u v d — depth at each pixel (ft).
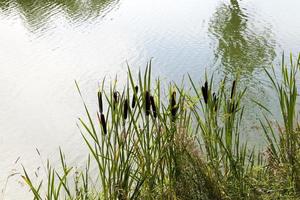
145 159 12.30
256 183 13.30
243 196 12.66
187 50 63.87
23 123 47.83
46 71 63.57
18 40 79.87
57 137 43.24
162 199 12.05
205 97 12.12
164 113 11.93
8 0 111.24
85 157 37.06
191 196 12.52
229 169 13.24
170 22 80.79
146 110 11.37
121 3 102.68
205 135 12.66
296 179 12.81
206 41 66.74
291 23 69.97
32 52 73.15
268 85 46.26
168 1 101.35
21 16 95.04
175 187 12.38
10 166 38.29
